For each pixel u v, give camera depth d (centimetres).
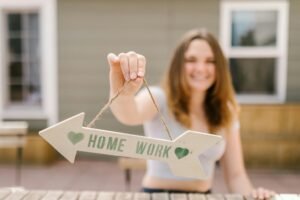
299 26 604
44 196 159
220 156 196
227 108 198
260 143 591
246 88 629
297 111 589
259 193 164
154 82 620
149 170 197
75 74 630
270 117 591
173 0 611
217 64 193
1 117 636
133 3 615
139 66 121
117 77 127
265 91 629
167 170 189
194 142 117
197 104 197
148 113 187
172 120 191
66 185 519
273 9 607
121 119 161
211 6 607
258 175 565
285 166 592
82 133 112
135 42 621
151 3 614
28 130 638
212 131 196
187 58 190
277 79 621
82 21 621
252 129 592
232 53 620
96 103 632
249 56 618
